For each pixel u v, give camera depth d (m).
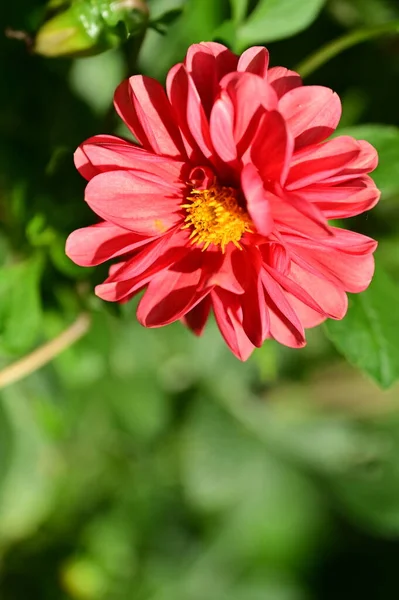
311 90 0.37
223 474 0.66
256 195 0.36
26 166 0.48
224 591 0.70
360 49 0.52
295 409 0.65
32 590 0.67
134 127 0.39
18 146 0.49
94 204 0.38
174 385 0.63
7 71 0.49
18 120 0.49
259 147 0.37
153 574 0.68
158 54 0.48
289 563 0.70
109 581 0.68
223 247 0.40
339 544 0.70
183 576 0.69
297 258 0.38
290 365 0.61
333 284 0.39
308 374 0.62
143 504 0.68
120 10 0.42
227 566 0.70
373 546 0.69
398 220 0.53
